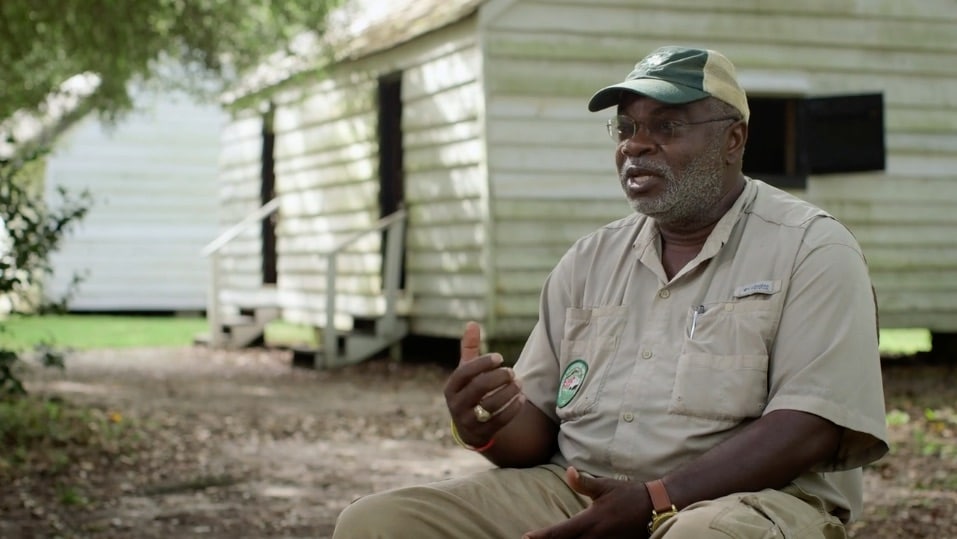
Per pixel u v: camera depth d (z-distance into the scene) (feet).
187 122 83.10
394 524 9.80
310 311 55.62
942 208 48.08
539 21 42.96
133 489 24.07
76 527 20.92
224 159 65.21
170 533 20.79
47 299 30.71
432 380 43.93
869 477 25.95
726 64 10.42
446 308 45.47
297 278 56.80
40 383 41.19
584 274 11.05
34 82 54.75
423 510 9.92
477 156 42.98
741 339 9.82
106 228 82.07
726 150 10.41
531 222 42.98
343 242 50.47
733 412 9.73
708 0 45.09
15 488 23.57
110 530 20.84
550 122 43.19
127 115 65.05
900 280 47.57
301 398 38.86
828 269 9.72
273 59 55.62
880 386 9.61
